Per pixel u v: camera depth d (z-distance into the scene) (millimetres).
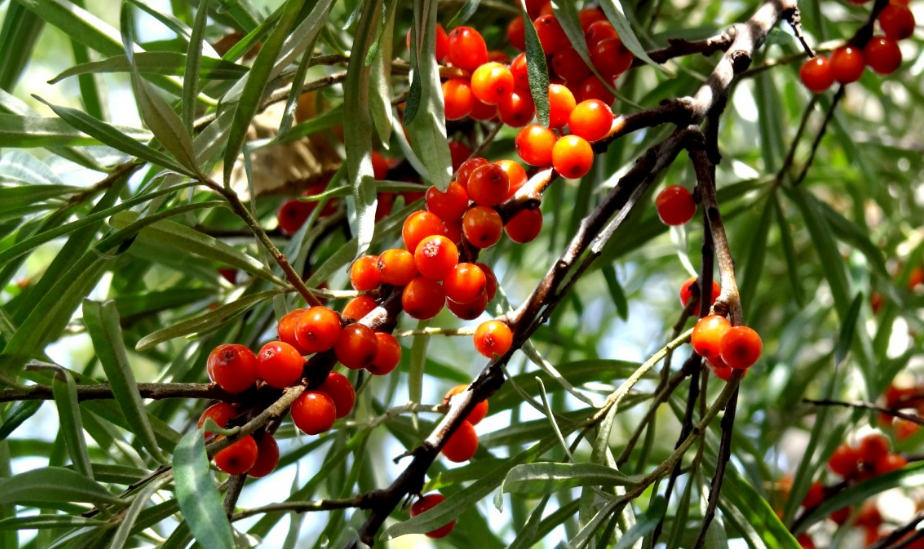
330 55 569
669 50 579
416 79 526
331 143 642
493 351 530
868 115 1037
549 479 515
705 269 558
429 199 530
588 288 1049
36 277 701
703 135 552
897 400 785
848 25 848
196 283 746
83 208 610
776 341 888
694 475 553
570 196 868
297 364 507
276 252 519
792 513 635
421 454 531
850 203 980
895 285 784
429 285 521
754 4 785
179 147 512
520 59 549
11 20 615
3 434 525
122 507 512
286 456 616
